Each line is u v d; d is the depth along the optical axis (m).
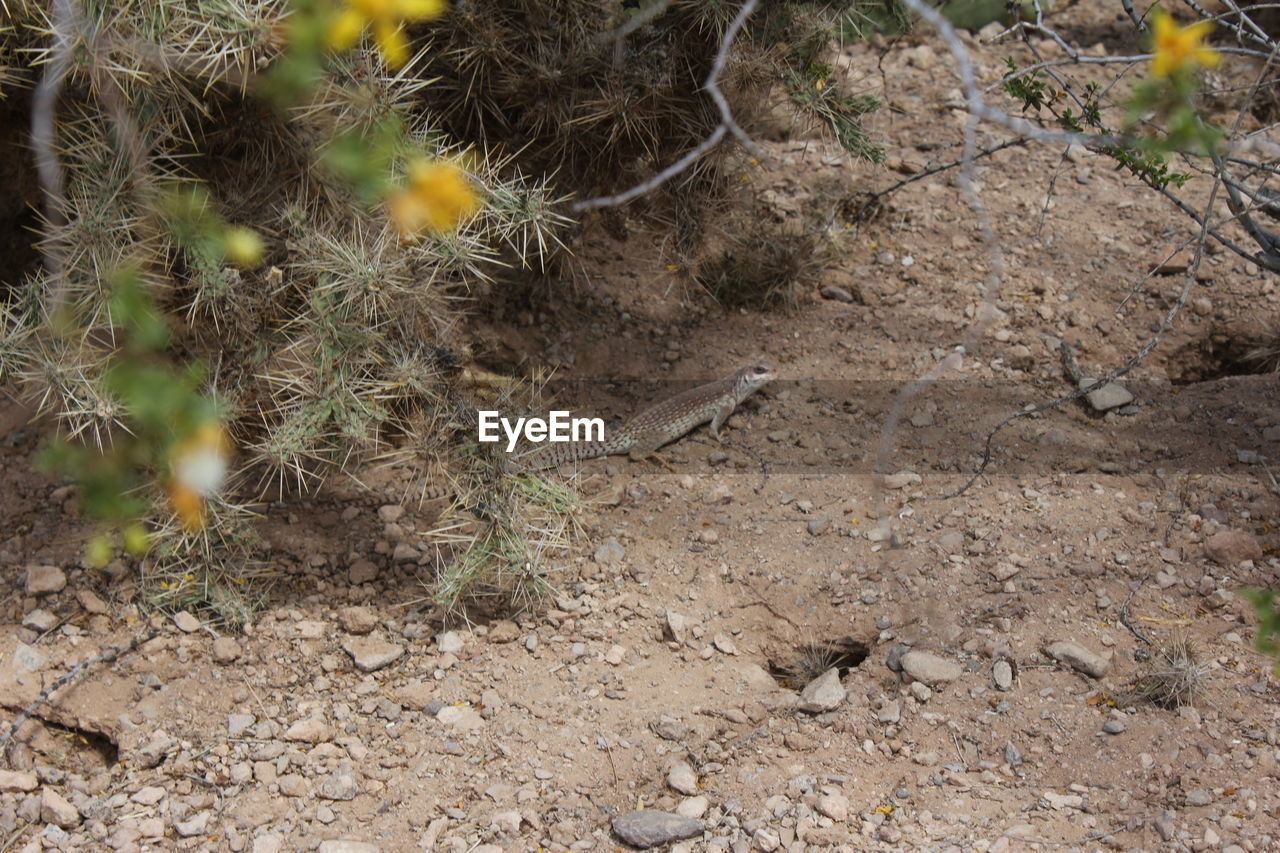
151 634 1.60
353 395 1.56
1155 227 1.95
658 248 1.86
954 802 1.50
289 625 1.61
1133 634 1.59
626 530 1.69
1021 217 1.97
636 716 1.56
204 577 1.61
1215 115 2.01
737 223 1.91
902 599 1.62
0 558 1.64
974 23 2.21
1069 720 1.54
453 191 1.43
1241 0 2.06
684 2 1.68
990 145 2.04
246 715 1.56
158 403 1.52
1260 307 1.87
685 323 1.88
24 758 1.54
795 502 1.71
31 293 1.56
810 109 1.75
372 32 1.51
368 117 1.52
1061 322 1.87
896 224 1.97
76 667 1.57
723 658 1.60
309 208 1.59
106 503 1.55
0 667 1.57
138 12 1.49
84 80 1.54
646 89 1.70
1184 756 1.51
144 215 1.54
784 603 1.63
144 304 1.51
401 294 1.58
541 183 1.70
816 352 1.85
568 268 1.87
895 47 2.17
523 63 1.69
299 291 1.58
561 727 1.55
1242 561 1.63
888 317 1.88
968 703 1.56
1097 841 1.47
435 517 1.69
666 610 1.63
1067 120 1.67
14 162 1.73
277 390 1.60
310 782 1.52
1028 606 1.61
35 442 1.72
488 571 1.61
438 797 1.51
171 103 1.54
